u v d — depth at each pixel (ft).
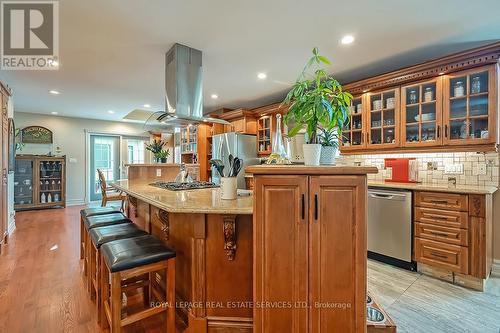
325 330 4.60
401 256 9.19
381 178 11.72
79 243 11.89
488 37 8.23
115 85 13.02
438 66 9.00
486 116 8.39
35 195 19.93
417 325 6.08
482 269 7.65
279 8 6.66
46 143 21.24
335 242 4.55
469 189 8.03
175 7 6.61
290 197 4.61
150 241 5.87
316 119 4.99
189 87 8.95
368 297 6.52
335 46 8.83
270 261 4.67
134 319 5.13
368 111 11.20
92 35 8.01
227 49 9.02
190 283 6.09
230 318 5.68
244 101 16.66
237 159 6.22
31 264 9.45
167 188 8.52
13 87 13.29
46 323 6.03
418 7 6.63
